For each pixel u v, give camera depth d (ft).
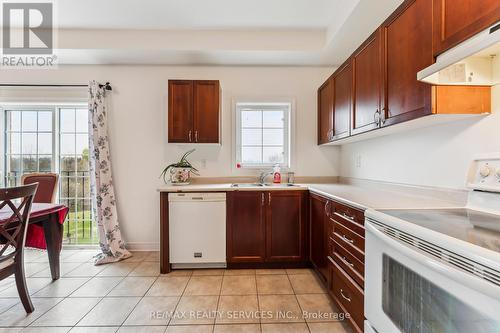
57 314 5.74
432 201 4.86
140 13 7.52
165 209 7.91
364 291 4.21
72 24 8.07
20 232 5.63
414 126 5.24
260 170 9.92
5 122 10.06
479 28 3.09
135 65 9.70
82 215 10.23
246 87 9.84
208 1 6.98
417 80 4.07
